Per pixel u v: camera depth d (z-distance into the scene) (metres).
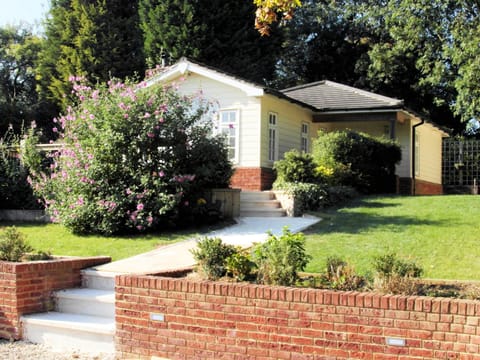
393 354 5.78
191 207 14.03
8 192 16.75
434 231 11.52
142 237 13.00
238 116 19.08
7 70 40.00
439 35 25.86
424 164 26.28
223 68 30.17
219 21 30.61
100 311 8.34
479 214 13.15
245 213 15.62
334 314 6.05
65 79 32.03
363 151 18.98
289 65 40.09
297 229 12.72
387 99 22.36
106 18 32.28
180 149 13.82
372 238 11.20
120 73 31.92
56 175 14.38
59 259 9.48
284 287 6.41
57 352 7.64
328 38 38.66
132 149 13.56
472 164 29.58
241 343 6.51
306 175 16.78
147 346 7.08
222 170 14.98
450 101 34.62
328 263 7.49
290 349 6.24
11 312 8.26
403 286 6.46
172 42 30.47
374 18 33.66
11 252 9.13
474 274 8.62
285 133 20.62
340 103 22.64
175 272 7.88
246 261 7.49
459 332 5.55
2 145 17.22
